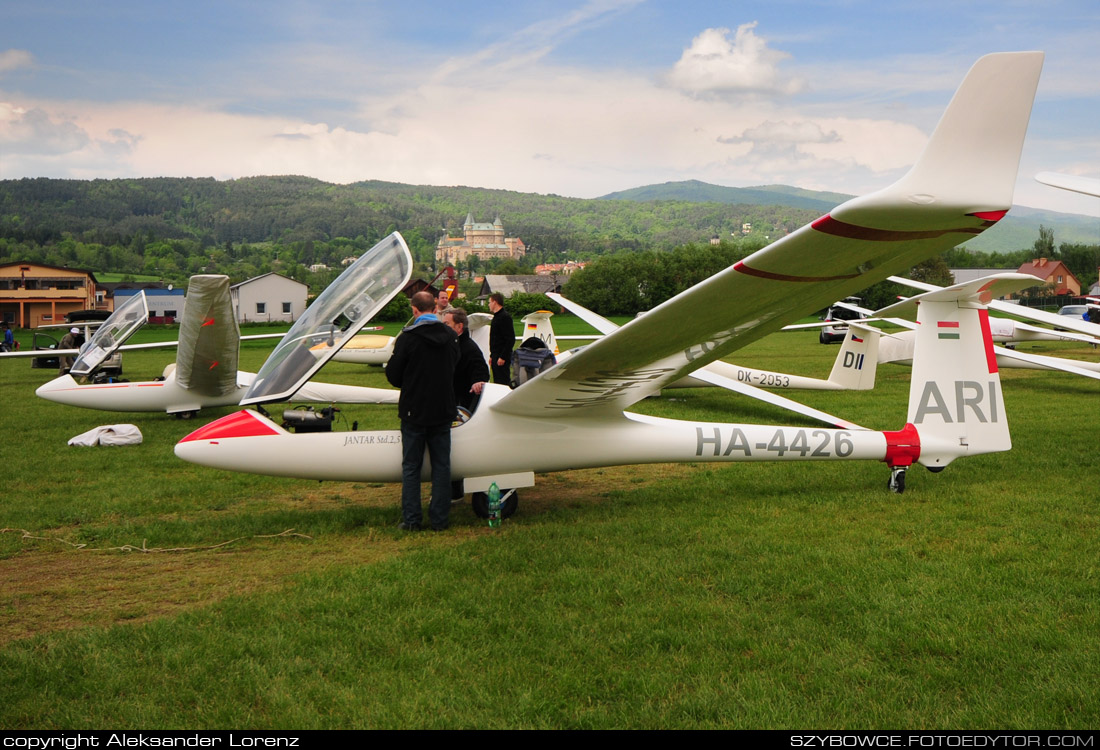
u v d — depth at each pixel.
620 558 4.69
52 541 5.27
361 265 6.14
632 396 5.73
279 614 3.85
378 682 3.16
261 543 5.21
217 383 10.62
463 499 6.28
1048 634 3.50
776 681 3.13
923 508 5.80
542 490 6.77
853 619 3.71
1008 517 5.50
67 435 9.84
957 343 6.47
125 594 4.26
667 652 3.43
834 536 5.12
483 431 5.68
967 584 4.17
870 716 2.87
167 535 5.35
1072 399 12.41
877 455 6.24
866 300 54.72
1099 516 5.50
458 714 2.91
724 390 14.09
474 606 3.93
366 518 5.77
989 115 3.07
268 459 5.54
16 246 168.38
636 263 61.69
